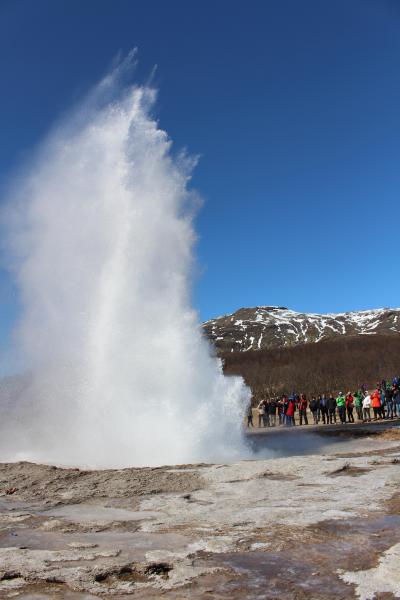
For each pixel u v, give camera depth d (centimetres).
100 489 881
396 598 422
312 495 790
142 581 479
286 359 9212
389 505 713
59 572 494
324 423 2709
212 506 752
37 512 750
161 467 1077
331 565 498
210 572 491
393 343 9188
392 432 1711
